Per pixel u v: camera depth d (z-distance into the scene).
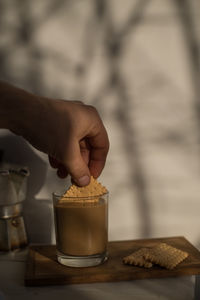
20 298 0.67
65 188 0.87
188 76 0.85
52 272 0.72
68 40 0.84
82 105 0.71
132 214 0.88
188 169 0.88
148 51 0.84
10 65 0.84
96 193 0.76
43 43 0.84
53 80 0.84
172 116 0.86
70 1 0.83
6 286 0.70
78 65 0.84
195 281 0.70
